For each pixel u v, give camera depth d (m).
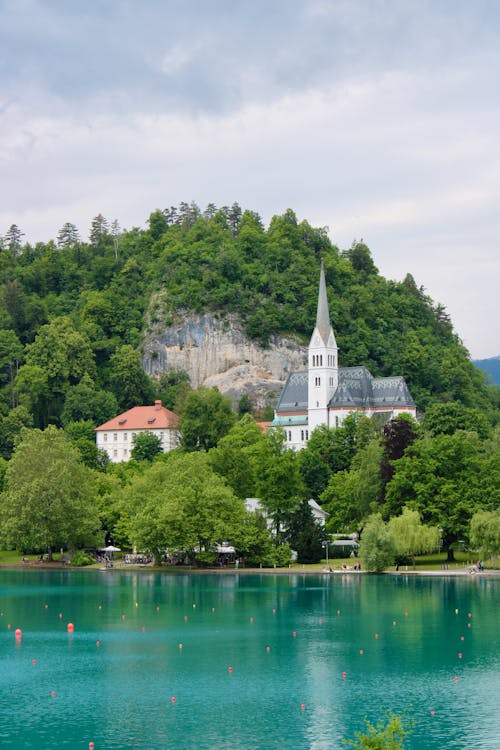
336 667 127.38
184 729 100.38
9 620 167.00
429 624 157.62
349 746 94.62
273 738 97.19
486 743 94.81
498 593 191.00
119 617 169.25
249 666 128.38
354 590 199.25
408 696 112.25
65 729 100.62
